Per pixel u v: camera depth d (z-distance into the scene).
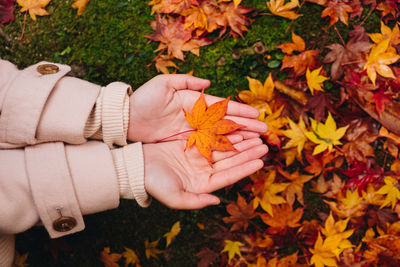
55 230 1.15
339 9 1.66
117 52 1.80
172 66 1.79
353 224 1.71
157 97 1.31
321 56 1.74
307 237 1.73
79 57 1.80
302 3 1.67
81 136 1.18
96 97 1.23
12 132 1.11
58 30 1.81
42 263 1.81
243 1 1.75
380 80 1.62
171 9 1.67
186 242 1.82
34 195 1.06
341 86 1.67
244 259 1.74
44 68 1.20
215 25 1.68
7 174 1.07
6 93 1.12
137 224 1.82
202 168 1.35
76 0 1.78
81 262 1.83
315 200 1.76
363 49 1.62
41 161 1.09
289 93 1.67
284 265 1.72
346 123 1.67
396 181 1.63
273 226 1.69
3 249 1.18
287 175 1.68
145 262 1.83
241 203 1.70
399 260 1.66
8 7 1.78
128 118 1.31
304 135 1.64
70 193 1.10
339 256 1.71
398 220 1.66
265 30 1.75
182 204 1.17
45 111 1.15
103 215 1.81
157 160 1.27
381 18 1.72
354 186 1.66
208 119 1.31
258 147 1.35
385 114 1.60
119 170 1.21
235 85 1.77
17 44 1.81
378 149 1.72
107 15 1.80
